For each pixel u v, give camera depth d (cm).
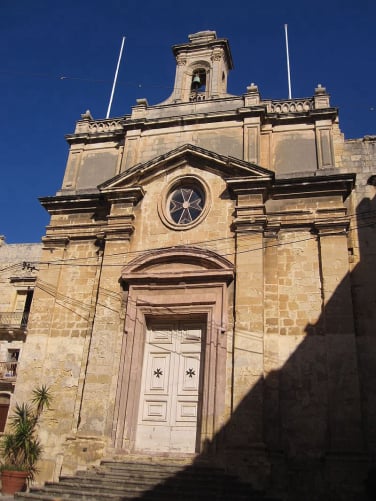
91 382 1645
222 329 1603
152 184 1922
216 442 1469
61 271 1911
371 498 1290
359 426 1416
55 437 1638
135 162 2005
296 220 1731
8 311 2878
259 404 1472
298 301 1622
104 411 1595
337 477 1369
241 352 1552
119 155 2091
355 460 1375
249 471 1391
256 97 1992
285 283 1656
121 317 1738
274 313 1608
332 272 1622
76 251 1938
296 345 1563
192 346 1695
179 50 2352
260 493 1323
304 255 1683
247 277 1650
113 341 1691
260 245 1684
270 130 1939
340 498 1349
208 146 1958
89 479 1398
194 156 1892
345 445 1402
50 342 1795
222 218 1778
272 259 1688
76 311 1825
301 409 1484
